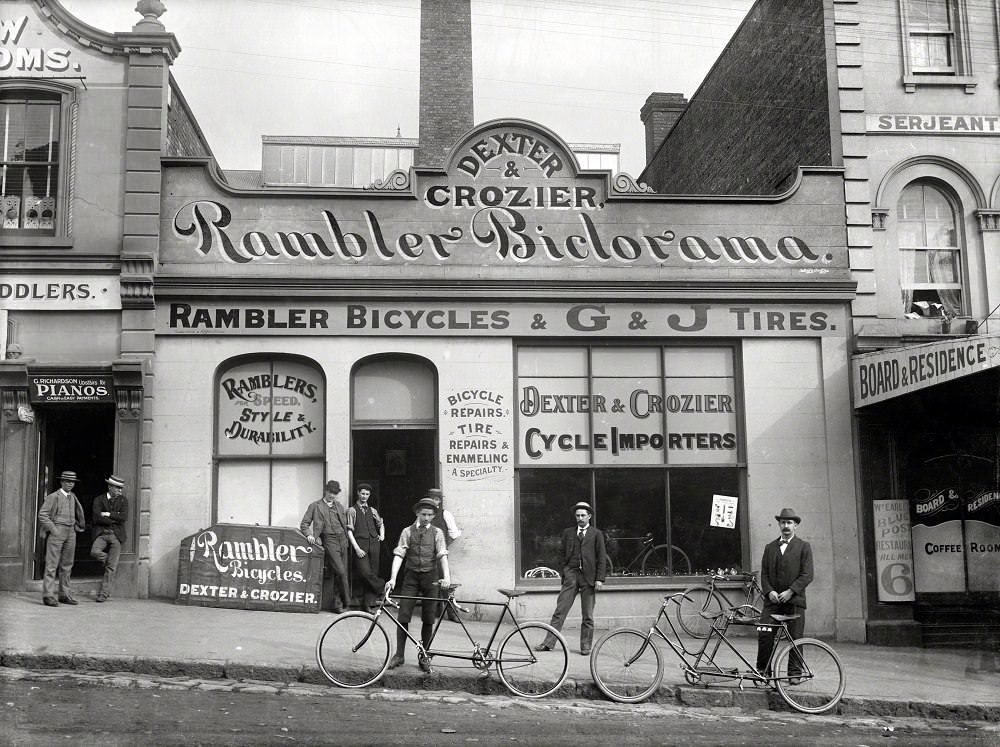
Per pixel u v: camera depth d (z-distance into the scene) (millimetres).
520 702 9719
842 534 14273
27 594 13117
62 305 13734
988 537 14523
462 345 14227
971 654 13266
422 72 21234
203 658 10102
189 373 13789
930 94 15367
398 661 10219
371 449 14570
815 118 15617
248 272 14008
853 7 15398
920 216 15273
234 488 13883
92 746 7426
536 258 14484
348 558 13742
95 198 13984
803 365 14633
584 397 14438
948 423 14602
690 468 14406
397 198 14391
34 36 14242
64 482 12641
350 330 14039
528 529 14062
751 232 14797
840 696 10172
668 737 8672
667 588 13938
